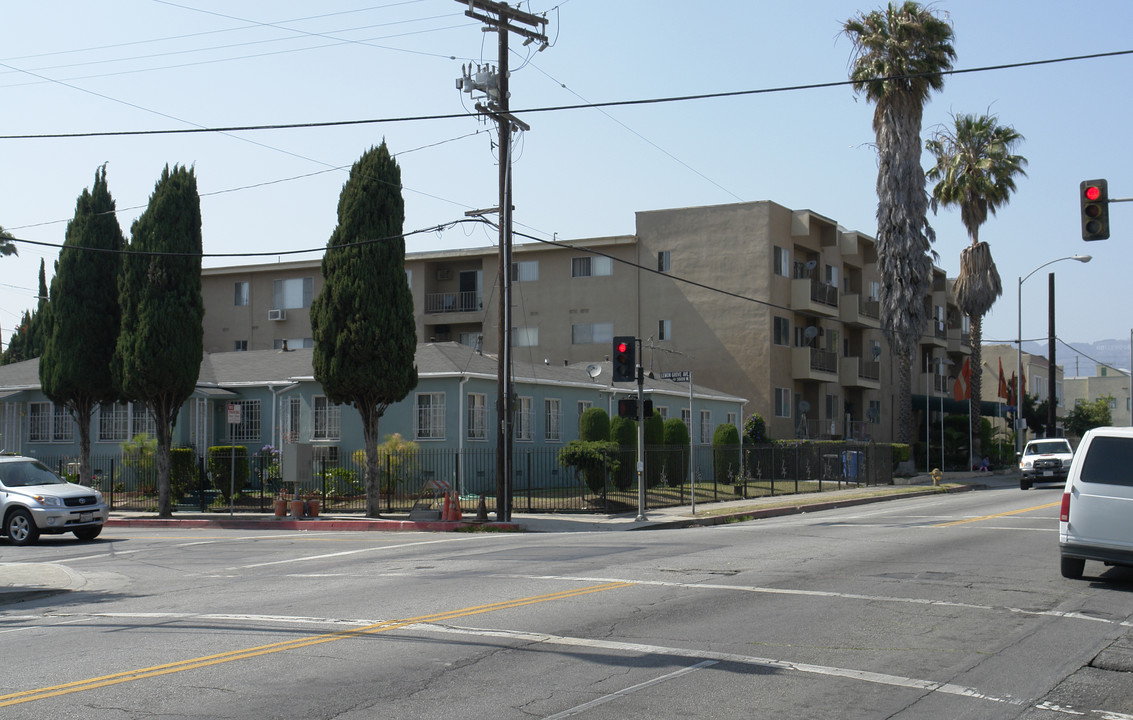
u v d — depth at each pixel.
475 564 15.75
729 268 49.56
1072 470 13.20
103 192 31.53
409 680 8.02
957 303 52.12
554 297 52.88
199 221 29.78
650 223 51.38
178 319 29.02
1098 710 7.33
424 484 31.08
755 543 18.03
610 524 24.75
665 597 11.93
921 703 7.43
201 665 8.70
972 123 50.59
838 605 11.38
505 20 25.00
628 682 7.93
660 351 50.50
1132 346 52.66
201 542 22.05
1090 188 17.48
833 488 38.00
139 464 34.12
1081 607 11.33
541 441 36.38
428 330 55.53
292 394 35.66
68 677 8.40
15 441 38.53
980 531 19.94
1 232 35.66
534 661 8.65
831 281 55.00
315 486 32.66
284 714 7.09
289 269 56.34
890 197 43.12
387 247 26.30
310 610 11.65
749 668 8.40
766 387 48.44
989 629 10.09
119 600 13.37
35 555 19.72
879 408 59.78
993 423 74.88
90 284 31.06
